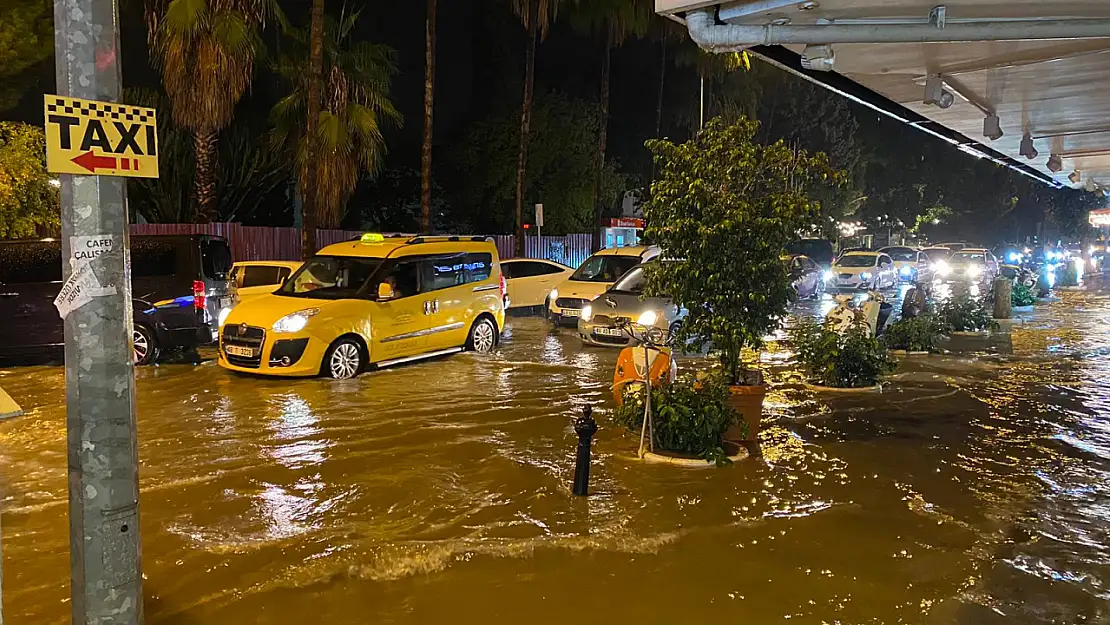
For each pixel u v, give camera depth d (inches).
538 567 194.9
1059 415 362.9
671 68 1283.2
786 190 291.6
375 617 169.9
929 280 949.8
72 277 127.8
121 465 131.7
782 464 282.5
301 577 188.2
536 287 756.0
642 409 291.1
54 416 346.6
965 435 326.3
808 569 195.2
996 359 526.3
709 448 282.4
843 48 249.3
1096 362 514.3
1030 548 210.7
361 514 229.9
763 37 206.5
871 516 231.6
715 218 281.3
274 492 249.0
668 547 207.3
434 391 401.4
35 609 174.6
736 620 169.3
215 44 613.0
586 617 170.2
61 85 127.0
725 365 301.6
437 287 490.9
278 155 804.6
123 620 132.3
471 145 1054.4
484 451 294.8
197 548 205.0
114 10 130.5
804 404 383.9
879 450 302.5
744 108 1304.1
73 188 127.4
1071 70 281.3
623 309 535.5
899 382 442.0
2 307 448.8
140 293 460.8
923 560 201.6
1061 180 631.8
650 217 297.9
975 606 177.3
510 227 1085.1
